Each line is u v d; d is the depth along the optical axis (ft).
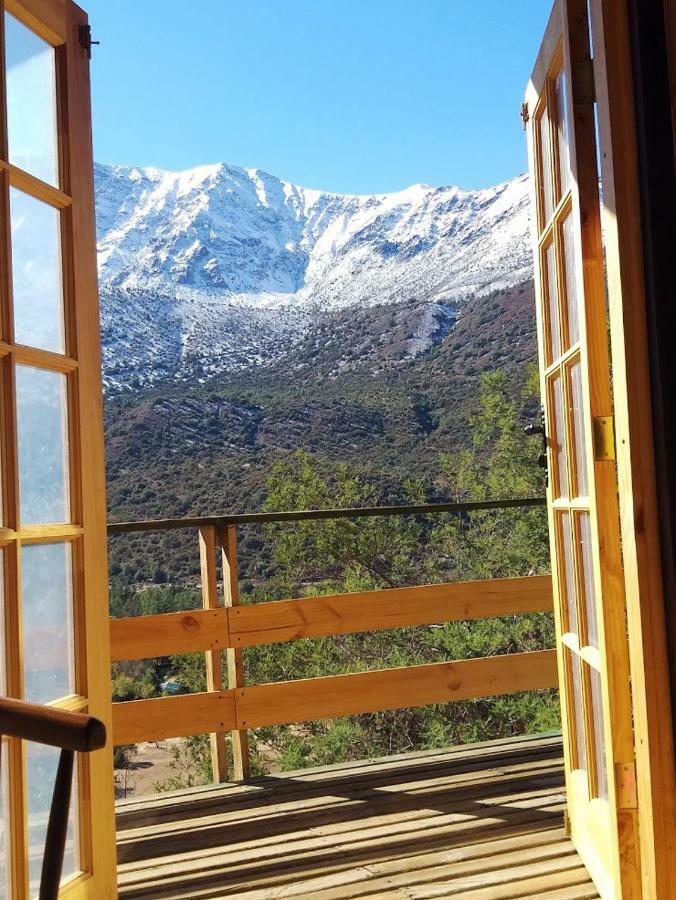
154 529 10.50
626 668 6.30
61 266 6.89
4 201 6.11
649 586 5.72
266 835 8.61
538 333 8.43
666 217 5.70
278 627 10.96
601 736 6.99
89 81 7.31
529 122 8.52
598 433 6.40
